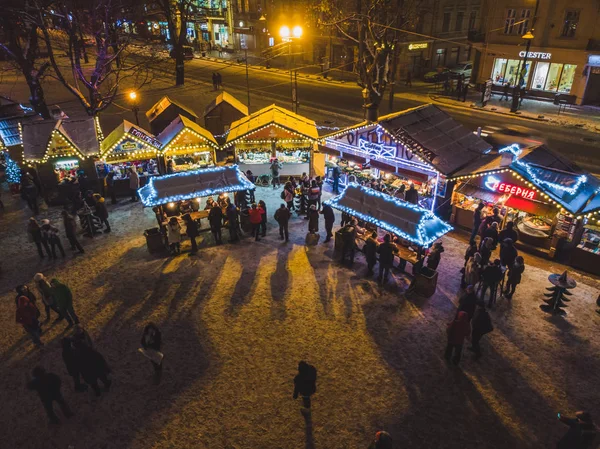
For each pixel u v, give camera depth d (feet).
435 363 32.91
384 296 40.57
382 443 22.16
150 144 61.67
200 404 29.73
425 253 43.50
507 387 30.81
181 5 128.36
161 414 29.07
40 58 168.35
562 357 33.40
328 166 67.21
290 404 29.66
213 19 206.69
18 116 73.67
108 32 80.28
